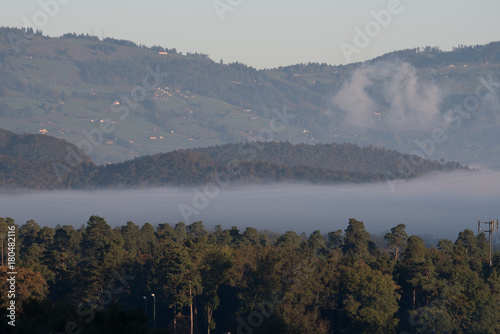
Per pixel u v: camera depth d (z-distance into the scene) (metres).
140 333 109.12
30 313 140.88
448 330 195.38
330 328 191.38
